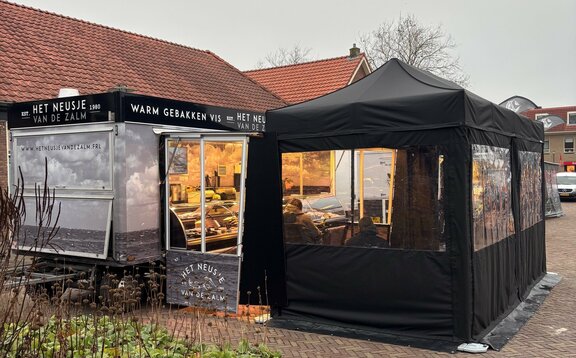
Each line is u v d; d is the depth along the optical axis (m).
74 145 7.20
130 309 5.36
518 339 5.80
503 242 6.72
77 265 7.21
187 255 6.86
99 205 6.96
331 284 6.19
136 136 6.91
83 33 15.59
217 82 17.83
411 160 5.76
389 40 36.12
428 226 5.64
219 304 6.51
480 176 5.94
